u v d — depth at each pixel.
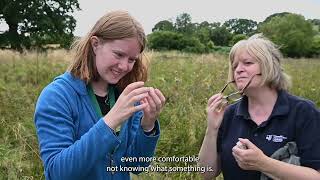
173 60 16.48
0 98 7.12
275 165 2.40
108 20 2.09
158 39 50.03
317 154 2.50
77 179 2.00
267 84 2.59
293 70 14.83
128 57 2.10
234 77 2.67
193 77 9.55
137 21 2.11
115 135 1.97
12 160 4.52
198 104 6.62
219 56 18.95
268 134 2.56
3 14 35.56
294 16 52.94
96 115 2.21
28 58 13.90
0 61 12.91
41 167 4.55
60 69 11.64
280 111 2.55
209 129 2.73
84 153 1.94
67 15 37.03
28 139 5.23
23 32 36.53
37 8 35.66
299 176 2.42
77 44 2.21
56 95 2.13
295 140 2.55
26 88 8.41
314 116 2.55
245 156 2.38
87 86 2.23
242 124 2.66
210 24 69.69
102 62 2.11
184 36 51.78
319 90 9.13
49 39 36.62
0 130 5.67
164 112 6.29
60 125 2.08
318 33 60.84
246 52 2.56
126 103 1.98
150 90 2.17
